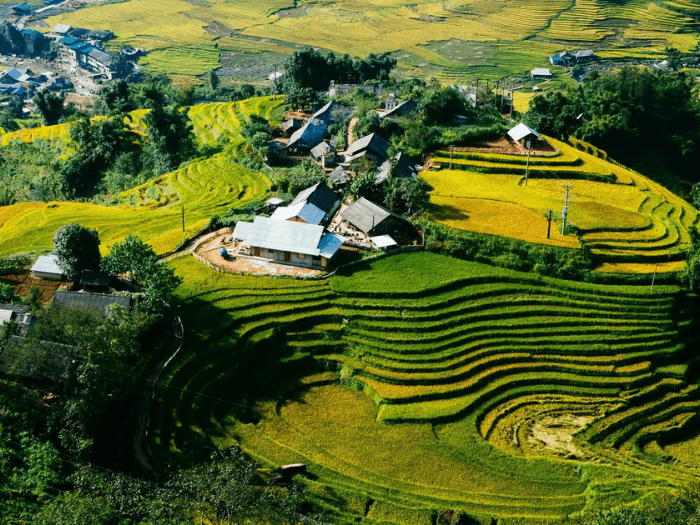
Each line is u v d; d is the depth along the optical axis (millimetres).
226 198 125500
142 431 64750
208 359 75875
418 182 109750
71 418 58469
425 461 69250
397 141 140000
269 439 69688
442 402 76688
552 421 76250
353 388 79125
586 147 154750
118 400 63156
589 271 96250
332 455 68938
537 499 64875
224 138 165500
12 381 62344
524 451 71875
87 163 159125
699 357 88125
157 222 115250
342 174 125062
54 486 54562
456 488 66125
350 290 89125
